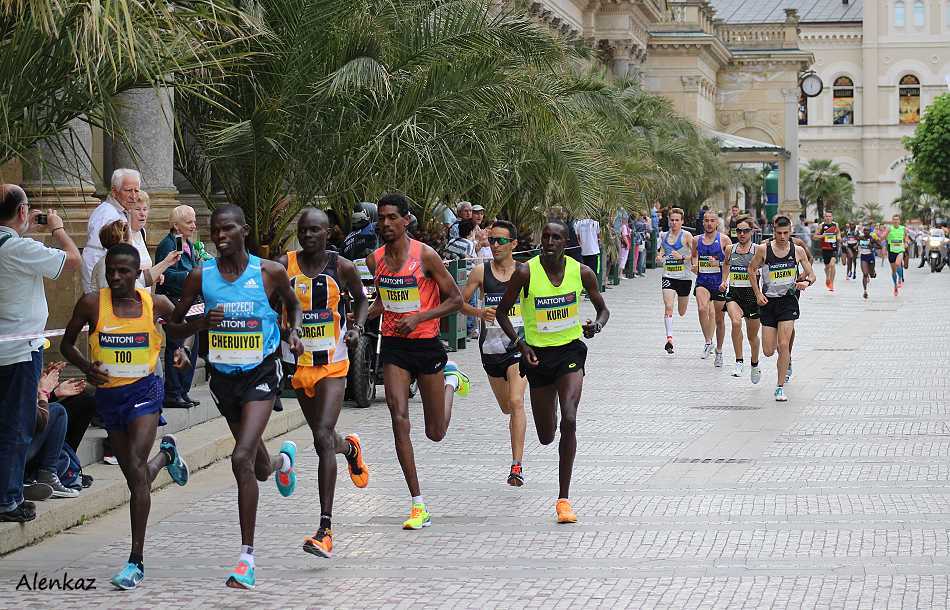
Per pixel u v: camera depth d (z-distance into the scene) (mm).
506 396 20438
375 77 28484
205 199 31391
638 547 16047
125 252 14930
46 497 17562
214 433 22953
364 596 14086
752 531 16734
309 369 16266
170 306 15281
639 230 78875
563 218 44938
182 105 29016
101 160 30984
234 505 18953
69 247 17062
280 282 15258
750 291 30844
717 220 35656
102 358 14906
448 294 17484
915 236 141500
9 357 15953
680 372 34000
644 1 116562
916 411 26906
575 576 14750
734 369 34000
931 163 132250
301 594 14195
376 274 17578
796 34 161625
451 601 13828
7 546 16078
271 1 28000
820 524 17031
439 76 30297
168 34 16109
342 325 16719
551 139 39938
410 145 29156
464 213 41469
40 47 15219
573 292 18047
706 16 147750
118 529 17484
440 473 21031
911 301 61500
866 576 14453
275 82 28688
